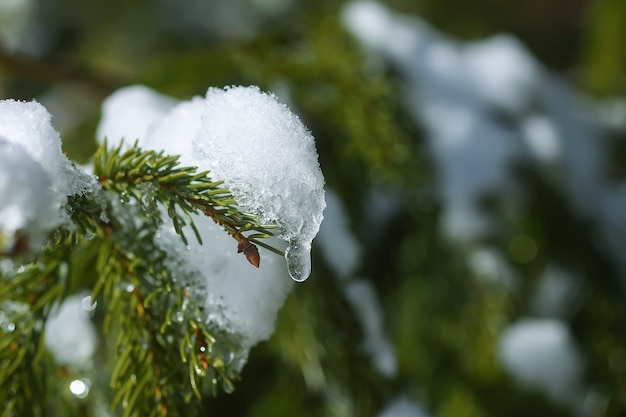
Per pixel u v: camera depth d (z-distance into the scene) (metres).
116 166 0.42
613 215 0.74
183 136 0.44
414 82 0.74
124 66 1.17
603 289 0.69
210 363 0.44
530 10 1.36
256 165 0.41
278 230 0.41
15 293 0.45
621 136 0.80
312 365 0.53
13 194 0.39
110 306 0.44
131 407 0.44
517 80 0.77
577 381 0.66
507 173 0.70
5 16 1.15
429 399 0.64
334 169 0.64
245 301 0.44
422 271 0.66
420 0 1.24
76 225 0.43
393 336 0.65
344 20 0.76
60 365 0.48
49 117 0.41
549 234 0.69
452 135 0.71
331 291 0.53
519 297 0.67
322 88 0.67
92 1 1.15
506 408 0.64
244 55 0.69
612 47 0.91
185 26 1.13
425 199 0.67
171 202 0.42
